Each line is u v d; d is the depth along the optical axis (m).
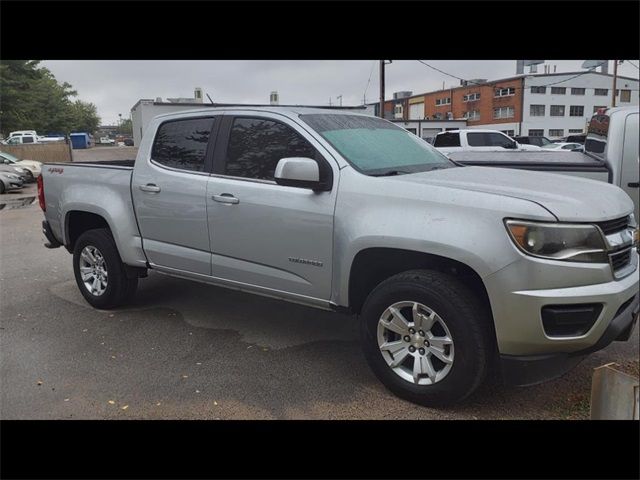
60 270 7.18
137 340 4.63
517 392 3.70
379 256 3.61
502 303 3.10
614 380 2.76
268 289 4.16
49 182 5.67
